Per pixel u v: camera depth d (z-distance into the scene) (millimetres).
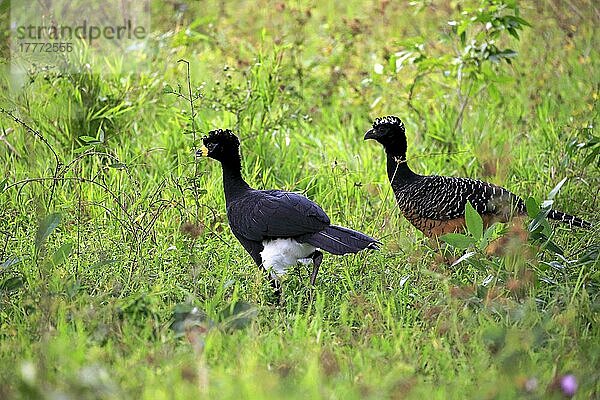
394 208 12633
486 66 15562
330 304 9984
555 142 14734
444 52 18016
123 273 10367
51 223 10039
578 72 17828
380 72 15578
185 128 14188
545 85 17328
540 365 8117
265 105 14695
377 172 14344
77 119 14266
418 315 9562
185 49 17609
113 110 14133
